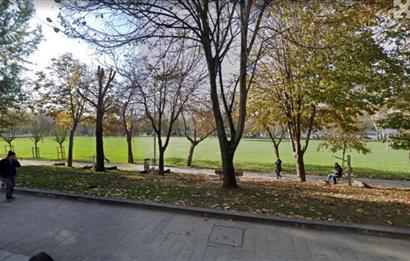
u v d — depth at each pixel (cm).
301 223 566
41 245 478
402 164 2950
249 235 524
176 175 1784
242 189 900
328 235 528
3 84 1655
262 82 1488
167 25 855
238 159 3497
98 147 1764
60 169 1521
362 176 2056
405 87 1066
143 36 855
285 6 1108
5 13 1602
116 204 706
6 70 1697
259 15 881
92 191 827
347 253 457
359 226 543
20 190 828
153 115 2050
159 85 1884
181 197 765
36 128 3544
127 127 2800
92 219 602
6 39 1636
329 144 1956
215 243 489
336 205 711
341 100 1156
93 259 431
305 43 1164
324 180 1677
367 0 904
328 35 1137
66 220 595
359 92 1160
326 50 1100
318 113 1416
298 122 1496
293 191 940
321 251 463
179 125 2883
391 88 1078
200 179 1395
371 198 854
